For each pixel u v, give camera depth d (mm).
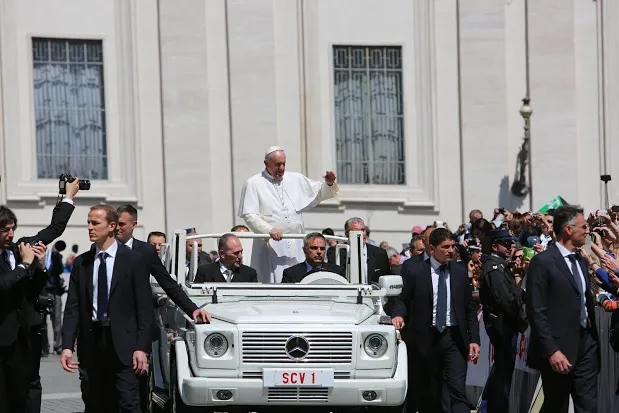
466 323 31578
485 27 73438
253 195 36375
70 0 70000
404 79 73562
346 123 73062
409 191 73375
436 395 31594
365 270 33094
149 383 33344
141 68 70562
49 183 69250
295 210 36562
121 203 70000
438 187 73438
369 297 31828
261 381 28641
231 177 71188
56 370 52906
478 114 73375
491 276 33062
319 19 72562
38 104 69625
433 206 73188
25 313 27891
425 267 31516
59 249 61719
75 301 28516
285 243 35219
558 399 28312
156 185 70625
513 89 74000
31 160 69250
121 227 31781
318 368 28906
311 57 72250
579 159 74312
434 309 31391
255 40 71312
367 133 73250
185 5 70625
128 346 28141
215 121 71250
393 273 43844
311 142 72125
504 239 35281
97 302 28375
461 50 73375
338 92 73062
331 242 38125
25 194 68562
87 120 70375
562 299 27844
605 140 74375
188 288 31594
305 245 33500
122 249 28562
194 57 70625
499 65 73438
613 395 30891
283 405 28906
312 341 29047
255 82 71250
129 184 70375
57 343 60312
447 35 73750
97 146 70562
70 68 70188
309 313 29656
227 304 30922
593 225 35906
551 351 27578
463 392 31156
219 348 28891
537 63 73688
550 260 27969
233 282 32969
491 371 34125
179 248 32781
